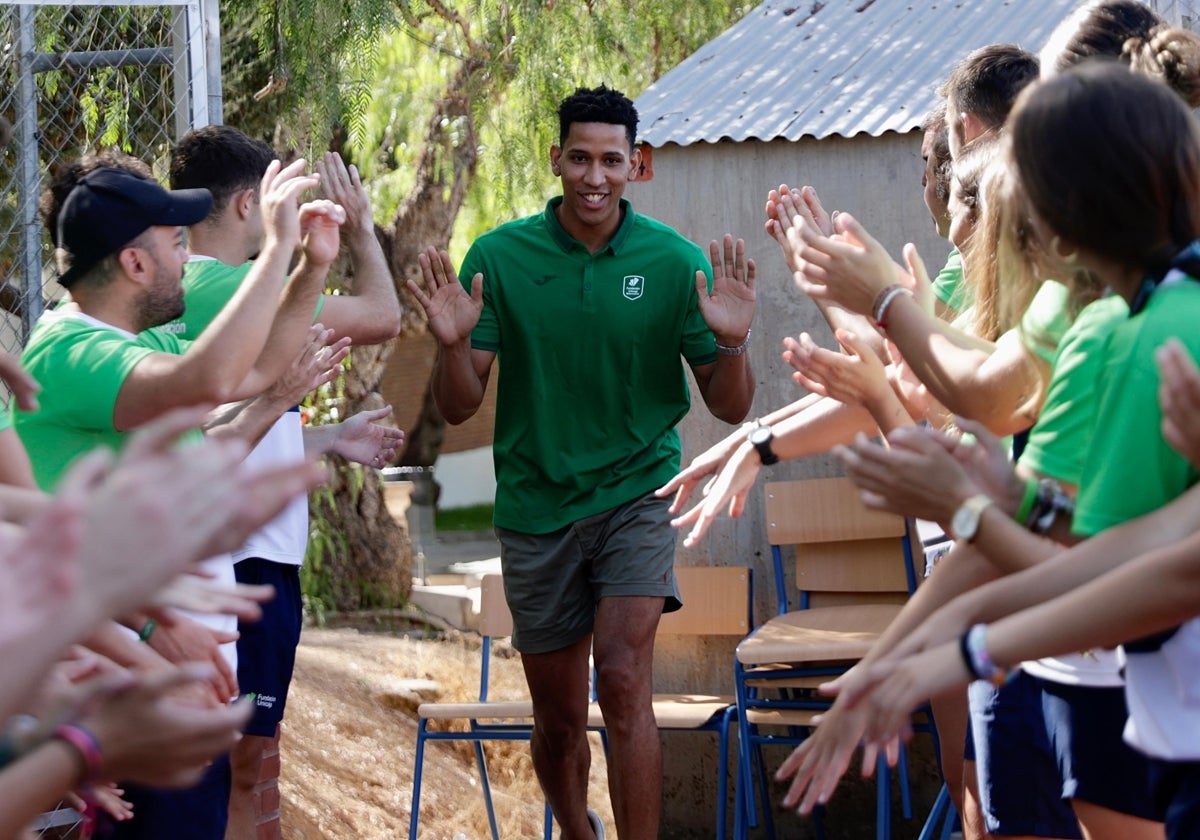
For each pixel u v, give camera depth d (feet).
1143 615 5.57
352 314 12.07
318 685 23.00
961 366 8.17
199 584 6.56
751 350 18.01
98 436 9.57
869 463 6.72
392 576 30.96
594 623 14.57
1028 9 20.40
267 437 12.07
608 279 14.34
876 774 17.31
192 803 9.95
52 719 4.80
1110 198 6.05
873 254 8.50
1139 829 8.20
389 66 30.22
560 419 14.48
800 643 15.21
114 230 9.89
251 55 28.32
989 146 10.20
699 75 20.01
